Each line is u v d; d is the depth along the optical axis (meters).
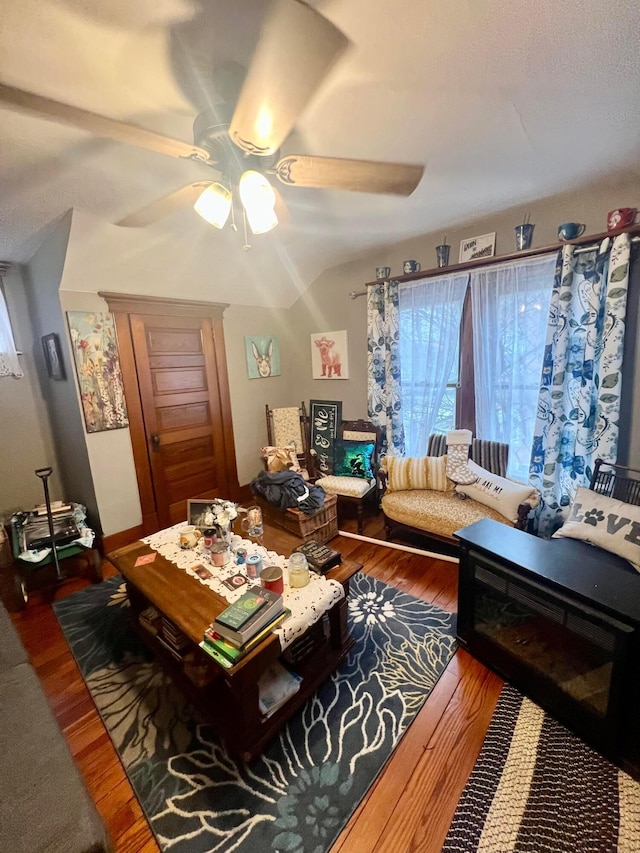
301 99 0.88
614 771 1.25
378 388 3.27
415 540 2.86
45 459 3.08
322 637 1.73
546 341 2.32
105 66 1.10
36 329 2.93
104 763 1.37
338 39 0.72
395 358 3.09
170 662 1.71
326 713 1.50
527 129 1.51
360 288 3.38
